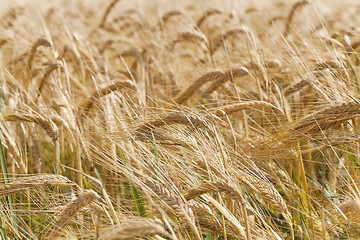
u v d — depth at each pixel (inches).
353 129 254.8
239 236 204.5
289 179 267.6
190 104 339.3
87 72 424.2
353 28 467.2
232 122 328.2
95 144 256.2
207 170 205.5
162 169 210.7
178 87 406.6
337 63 287.0
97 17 867.4
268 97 301.9
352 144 259.6
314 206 271.6
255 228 225.9
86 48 492.1
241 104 257.9
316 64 298.4
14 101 336.2
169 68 466.9
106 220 202.8
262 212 247.6
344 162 279.0
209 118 217.8
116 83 291.3
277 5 706.8
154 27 635.5
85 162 287.7
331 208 248.4
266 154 247.9
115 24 824.9
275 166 288.5
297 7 510.3
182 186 214.8
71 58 476.1
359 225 224.7
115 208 222.4
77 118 286.4
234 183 193.2
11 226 220.8
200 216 212.5
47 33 447.5
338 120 230.7
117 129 239.8
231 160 229.6
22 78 407.2
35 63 442.3
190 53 571.8
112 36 664.4
